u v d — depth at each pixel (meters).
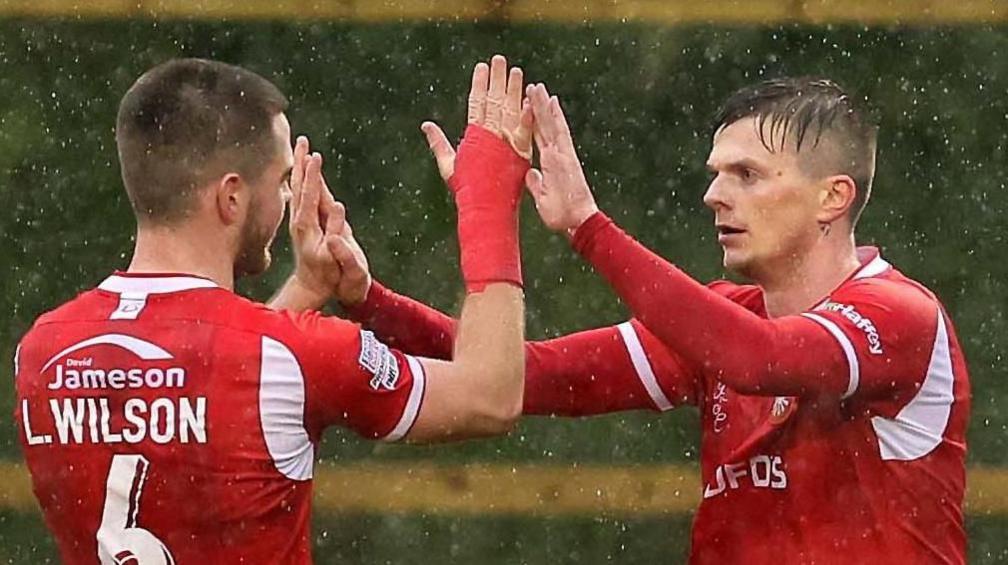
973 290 26.58
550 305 25.98
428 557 24.67
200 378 9.57
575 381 11.84
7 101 27.55
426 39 28.06
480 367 10.02
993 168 27.25
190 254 9.93
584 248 10.64
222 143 9.90
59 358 9.75
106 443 9.62
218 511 9.60
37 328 10.00
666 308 10.41
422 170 27.30
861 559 10.88
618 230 10.63
